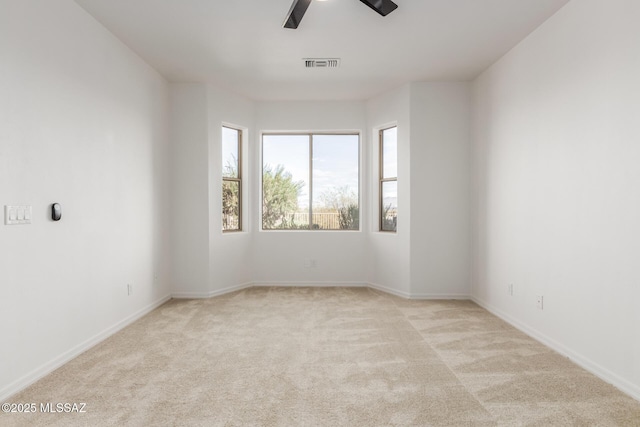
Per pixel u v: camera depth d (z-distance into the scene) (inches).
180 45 153.6
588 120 111.2
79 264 122.2
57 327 111.5
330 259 230.1
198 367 111.7
